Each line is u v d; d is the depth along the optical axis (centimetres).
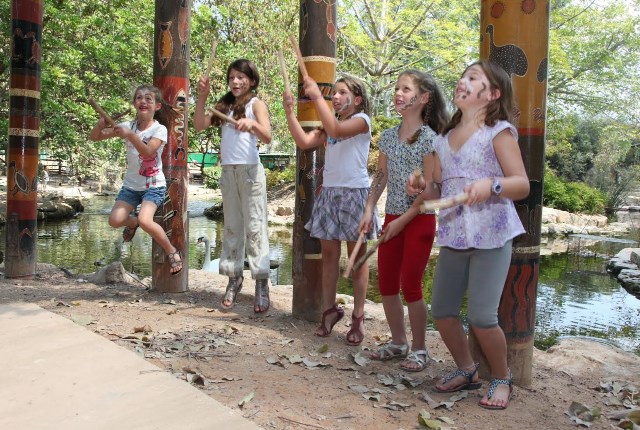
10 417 267
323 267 421
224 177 471
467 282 318
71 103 1337
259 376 330
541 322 821
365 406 299
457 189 301
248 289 579
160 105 491
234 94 459
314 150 449
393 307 379
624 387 361
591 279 1162
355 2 2316
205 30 1530
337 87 404
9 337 362
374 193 380
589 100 2467
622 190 3089
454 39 2175
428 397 313
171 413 270
